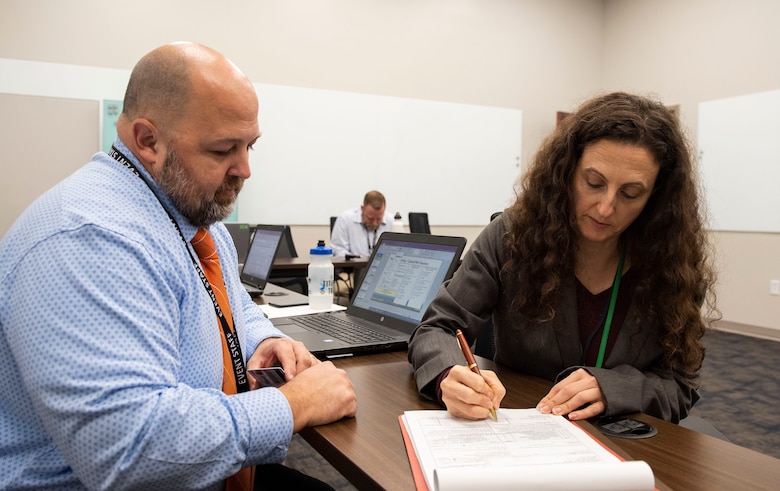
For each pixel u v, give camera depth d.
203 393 0.73
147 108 0.80
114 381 0.65
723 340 4.64
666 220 1.05
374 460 0.71
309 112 5.07
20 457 0.73
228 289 1.02
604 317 1.10
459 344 1.01
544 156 1.10
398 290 1.51
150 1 4.50
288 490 1.02
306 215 5.10
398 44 5.46
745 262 4.96
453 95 5.74
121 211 0.76
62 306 0.65
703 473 0.68
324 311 1.87
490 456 0.69
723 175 5.12
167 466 0.66
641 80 6.04
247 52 4.84
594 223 1.01
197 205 0.84
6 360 0.71
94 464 0.65
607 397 0.87
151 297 0.71
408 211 5.54
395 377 1.09
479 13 5.84
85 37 4.31
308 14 5.05
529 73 6.13
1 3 4.07
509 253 1.14
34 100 4.18
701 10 5.36
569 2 6.29
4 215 4.12
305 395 0.81
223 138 0.81
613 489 0.58
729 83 5.12
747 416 2.79
